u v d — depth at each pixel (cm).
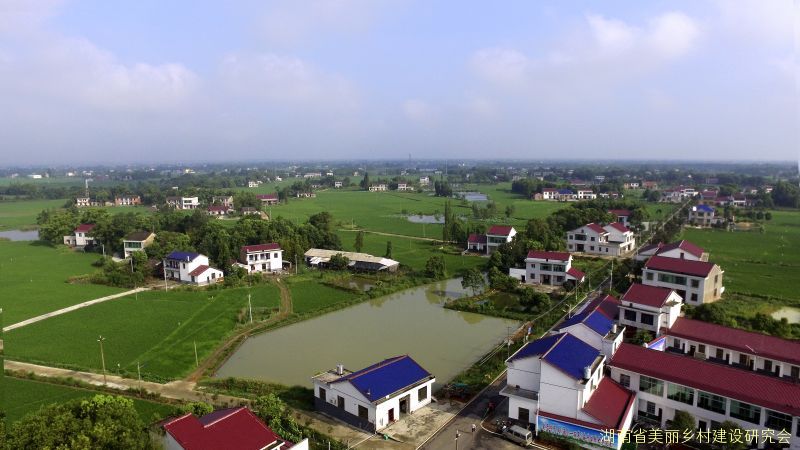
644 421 4531
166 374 5769
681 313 7031
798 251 12488
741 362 5372
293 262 11875
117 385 5462
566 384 4247
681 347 5781
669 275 8362
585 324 5181
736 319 6900
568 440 4203
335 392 4784
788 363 5016
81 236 14425
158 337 6988
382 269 10969
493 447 4241
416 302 8931
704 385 4241
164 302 8788
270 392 5272
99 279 10244
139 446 3325
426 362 6109
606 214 15338
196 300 8931
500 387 5325
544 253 9938
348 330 7362
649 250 10488
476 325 7550
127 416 3444
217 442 3478
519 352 4903
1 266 11975
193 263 10419
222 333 7125
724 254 12175
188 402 5050
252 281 10244
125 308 8400
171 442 3516
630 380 4678
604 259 11838
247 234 12419
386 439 4366
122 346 6650
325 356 6350
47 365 5984
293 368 5991
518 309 8112
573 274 9500
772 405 3912
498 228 13075
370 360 6194
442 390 5259
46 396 5178
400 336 7075
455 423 4641
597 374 4597
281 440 3738
